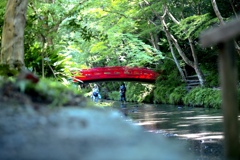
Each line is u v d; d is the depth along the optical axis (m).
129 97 30.72
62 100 3.04
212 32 2.81
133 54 20.22
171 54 26.06
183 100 22.30
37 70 11.05
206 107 19.52
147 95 27.72
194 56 22.08
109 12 18.02
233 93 2.81
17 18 8.63
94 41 18.78
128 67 25.69
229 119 2.83
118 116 2.74
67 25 11.53
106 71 25.39
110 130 2.29
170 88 24.61
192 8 22.33
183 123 13.54
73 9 11.49
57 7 11.38
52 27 11.19
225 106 2.85
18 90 3.05
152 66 29.72
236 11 19.17
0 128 2.26
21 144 2.03
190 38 21.36
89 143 2.03
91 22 17.31
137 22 22.95
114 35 17.97
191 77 24.77
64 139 2.09
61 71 11.41
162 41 26.31
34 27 10.88
